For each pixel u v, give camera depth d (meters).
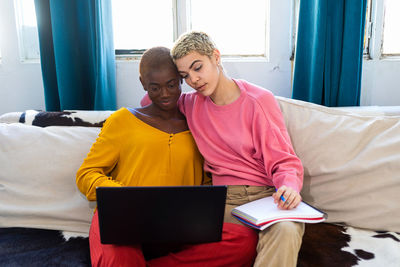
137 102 1.95
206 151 1.25
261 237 1.01
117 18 1.93
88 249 1.18
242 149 1.20
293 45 1.88
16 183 1.35
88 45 1.75
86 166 1.21
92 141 1.41
